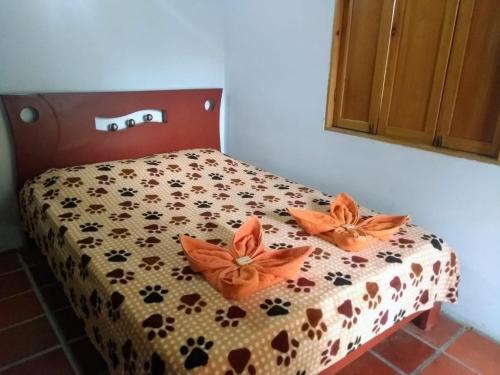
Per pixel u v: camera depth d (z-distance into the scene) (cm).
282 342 115
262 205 210
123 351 123
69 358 167
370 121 226
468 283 194
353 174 239
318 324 124
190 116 292
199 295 129
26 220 226
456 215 193
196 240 156
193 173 251
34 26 220
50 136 233
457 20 181
